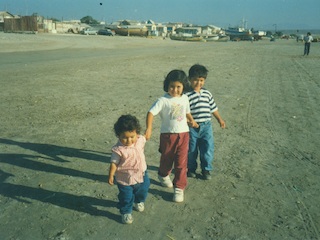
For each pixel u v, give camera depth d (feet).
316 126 24.11
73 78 43.42
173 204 13.24
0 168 15.99
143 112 26.71
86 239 11.03
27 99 30.07
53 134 20.83
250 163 17.26
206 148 14.87
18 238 11.02
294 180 15.47
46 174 15.51
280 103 31.55
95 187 14.39
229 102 31.48
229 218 12.35
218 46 166.30
